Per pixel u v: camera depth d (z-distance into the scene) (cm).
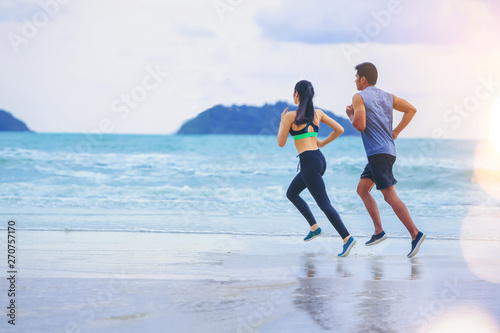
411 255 670
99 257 635
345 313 395
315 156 705
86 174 2406
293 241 793
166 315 383
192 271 557
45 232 848
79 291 457
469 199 1652
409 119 700
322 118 723
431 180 2166
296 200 746
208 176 2327
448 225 1017
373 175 689
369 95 686
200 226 945
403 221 679
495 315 394
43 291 455
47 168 2589
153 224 962
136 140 4384
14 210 1164
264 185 2047
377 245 771
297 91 713
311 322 371
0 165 2675
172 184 2108
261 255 668
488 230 954
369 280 521
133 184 2102
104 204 1309
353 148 3688
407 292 468
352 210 1273
